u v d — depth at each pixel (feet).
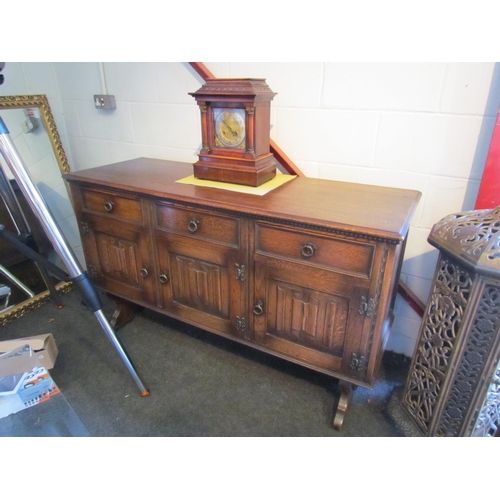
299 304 3.55
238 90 3.71
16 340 4.58
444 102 3.74
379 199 3.66
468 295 2.88
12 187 5.72
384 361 4.87
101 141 6.33
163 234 4.08
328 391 4.38
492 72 3.47
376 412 4.10
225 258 3.78
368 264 3.04
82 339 5.29
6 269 5.75
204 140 4.16
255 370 4.70
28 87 5.99
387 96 3.96
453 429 3.35
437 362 3.34
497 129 3.47
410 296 4.56
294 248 3.34
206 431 3.87
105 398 4.28
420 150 4.01
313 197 3.70
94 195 4.46
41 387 3.50
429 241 3.27
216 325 4.24
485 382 3.01
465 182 3.92
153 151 5.87
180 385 4.47
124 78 5.56
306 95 4.36
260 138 4.00
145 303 4.75
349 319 3.34
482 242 2.77
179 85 5.17
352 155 4.37
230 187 4.02
